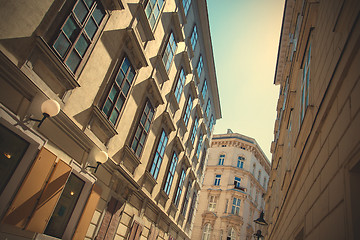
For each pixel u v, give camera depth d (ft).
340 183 10.14
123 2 28.09
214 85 83.35
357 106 9.07
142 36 33.81
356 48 9.48
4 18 15.33
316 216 13.67
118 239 32.17
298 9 37.47
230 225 105.60
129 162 33.37
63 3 19.17
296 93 34.09
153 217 43.80
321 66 16.66
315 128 15.60
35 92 18.01
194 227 110.42
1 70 15.47
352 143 9.21
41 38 17.28
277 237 37.32
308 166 17.35
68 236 22.25
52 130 19.94
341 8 11.37
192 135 66.18
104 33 25.11
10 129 16.74
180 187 57.98
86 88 23.41
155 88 37.93
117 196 30.66
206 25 64.44
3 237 16.22
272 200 60.80
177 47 48.52
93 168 25.54
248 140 129.18
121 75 28.99
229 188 114.42
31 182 17.42
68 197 22.68
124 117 30.96
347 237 8.57
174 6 45.19
